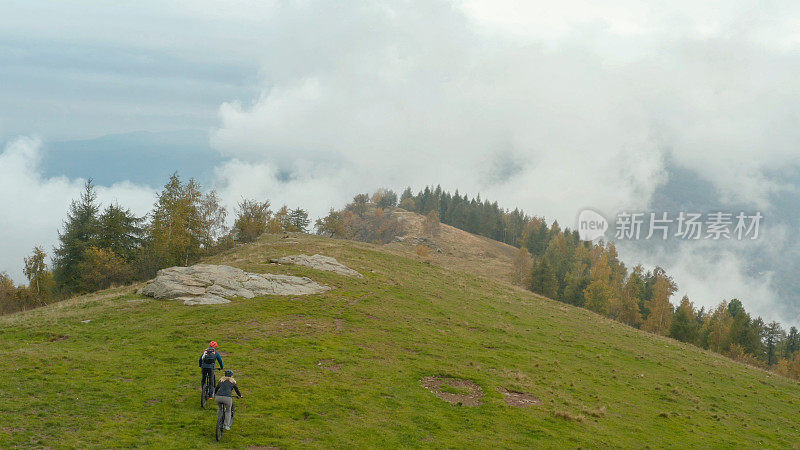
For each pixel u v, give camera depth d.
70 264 74.31
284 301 41.03
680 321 110.69
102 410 19.77
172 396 21.84
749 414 35.12
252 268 50.56
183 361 26.55
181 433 18.36
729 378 46.66
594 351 46.50
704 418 31.58
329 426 20.52
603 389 33.94
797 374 108.19
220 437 18.14
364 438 19.84
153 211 73.00
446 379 29.34
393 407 23.70
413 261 81.31
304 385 24.73
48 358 25.00
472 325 46.25
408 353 33.38
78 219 76.56
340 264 58.75
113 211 78.94
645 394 34.94
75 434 17.42
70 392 21.20
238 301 39.81
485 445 20.81
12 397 20.08
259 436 18.83
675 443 25.50
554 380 33.31
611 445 23.36
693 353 58.66
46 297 73.81
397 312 44.22
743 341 115.88
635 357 47.50
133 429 18.25
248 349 29.20
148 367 25.28
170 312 35.78
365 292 49.00
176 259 72.00
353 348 31.91
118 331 31.38
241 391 23.11
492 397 27.08
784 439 30.14
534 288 150.50
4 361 24.14
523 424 23.83
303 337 32.66
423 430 21.52
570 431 24.05
